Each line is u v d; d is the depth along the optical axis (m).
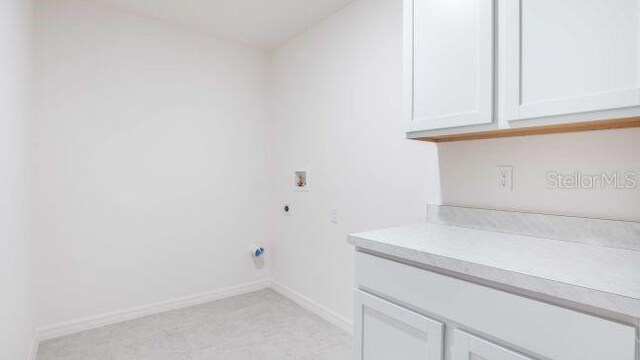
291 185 2.88
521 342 0.90
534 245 1.23
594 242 1.23
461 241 1.28
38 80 2.12
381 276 1.27
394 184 1.97
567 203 1.32
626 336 0.74
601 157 1.23
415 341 1.15
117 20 2.39
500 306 0.94
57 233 2.21
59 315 2.22
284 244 2.99
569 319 0.82
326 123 2.47
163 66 2.59
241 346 2.11
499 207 1.51
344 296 2.35
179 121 2.67
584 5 1.02
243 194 3.01
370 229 2.13
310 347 2.10
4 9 1.40
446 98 1.35
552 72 1.08
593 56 1.00
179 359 1.96
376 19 2.06
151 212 2.56
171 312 2.61
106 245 2.38
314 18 2.48
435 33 1.38
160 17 2.50
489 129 1.24
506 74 1.18
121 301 2.45
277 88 3.04
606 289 0.77
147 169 2.54
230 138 2.93
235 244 2.98
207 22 2.57
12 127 1.53
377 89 2.06
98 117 2.34
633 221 1.16
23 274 1.73
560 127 1.19
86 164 2.30
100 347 2.08
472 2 1.25
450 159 1.69
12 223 1.51
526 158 1.42
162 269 2.62
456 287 1.03
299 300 2.79
